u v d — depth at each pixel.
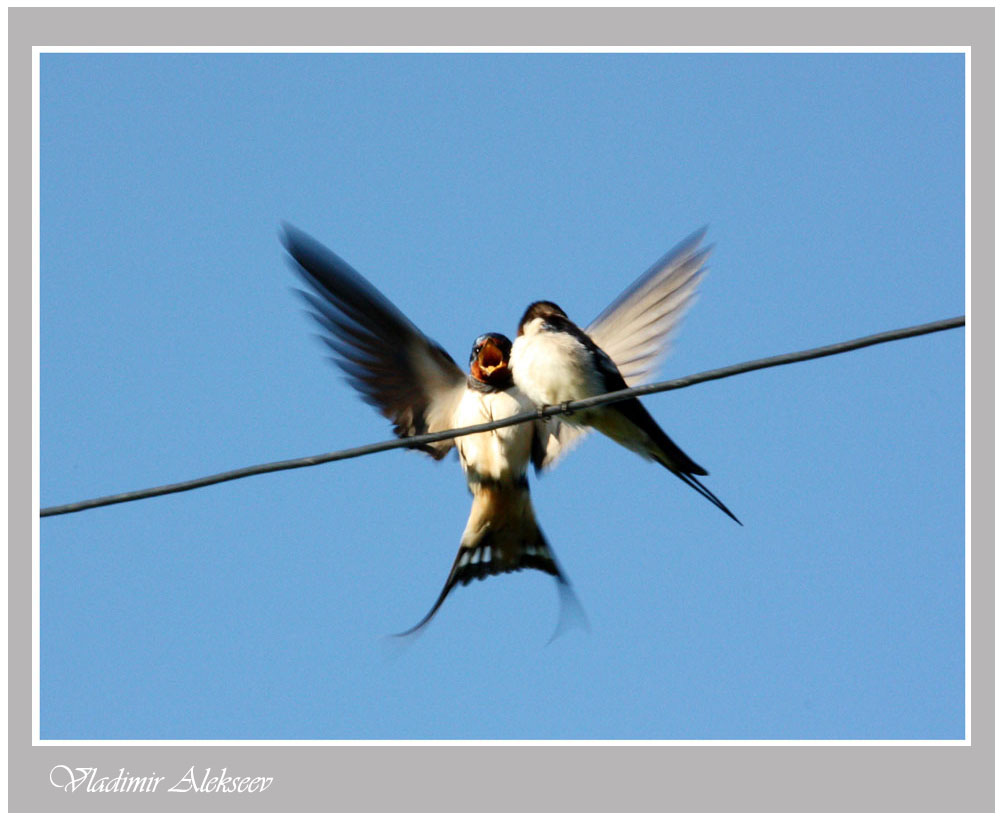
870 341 9.30
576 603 14.74
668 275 14.22
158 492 10.95
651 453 12.88
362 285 14.47
